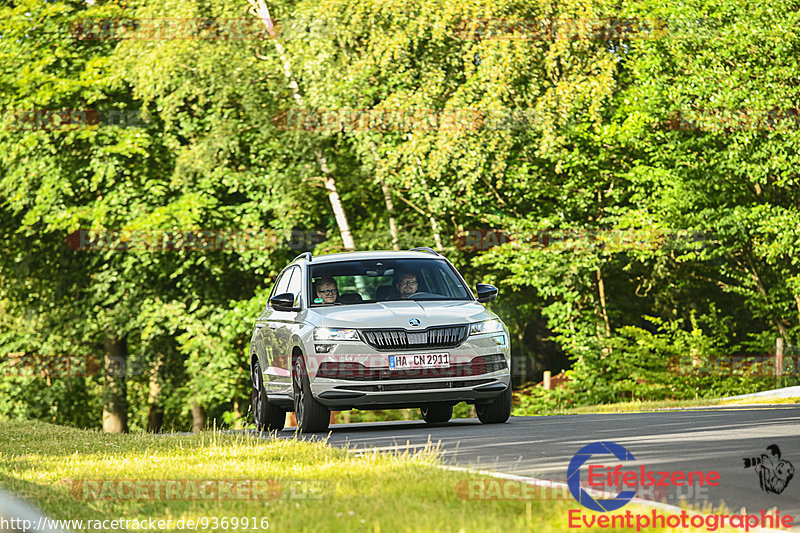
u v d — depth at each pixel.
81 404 115.81
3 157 91.44
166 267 94.44
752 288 99.69
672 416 40.19
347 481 22.08
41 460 30.31
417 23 81.81
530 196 96.19
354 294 39.78
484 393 37.06
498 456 27.27
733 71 85.12
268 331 42.41
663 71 88.25
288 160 89.69
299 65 82.94
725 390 90.06
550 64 84.38
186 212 87.06
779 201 92.38
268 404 43.19
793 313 96.06
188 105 93.81
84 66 94.12
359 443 32.62
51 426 50.47
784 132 83.88
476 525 16.27
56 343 104.62
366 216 100.62
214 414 111.94
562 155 91.88
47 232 99.31
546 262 89.81
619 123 94.38
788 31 83.19
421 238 92.12
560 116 84.19
